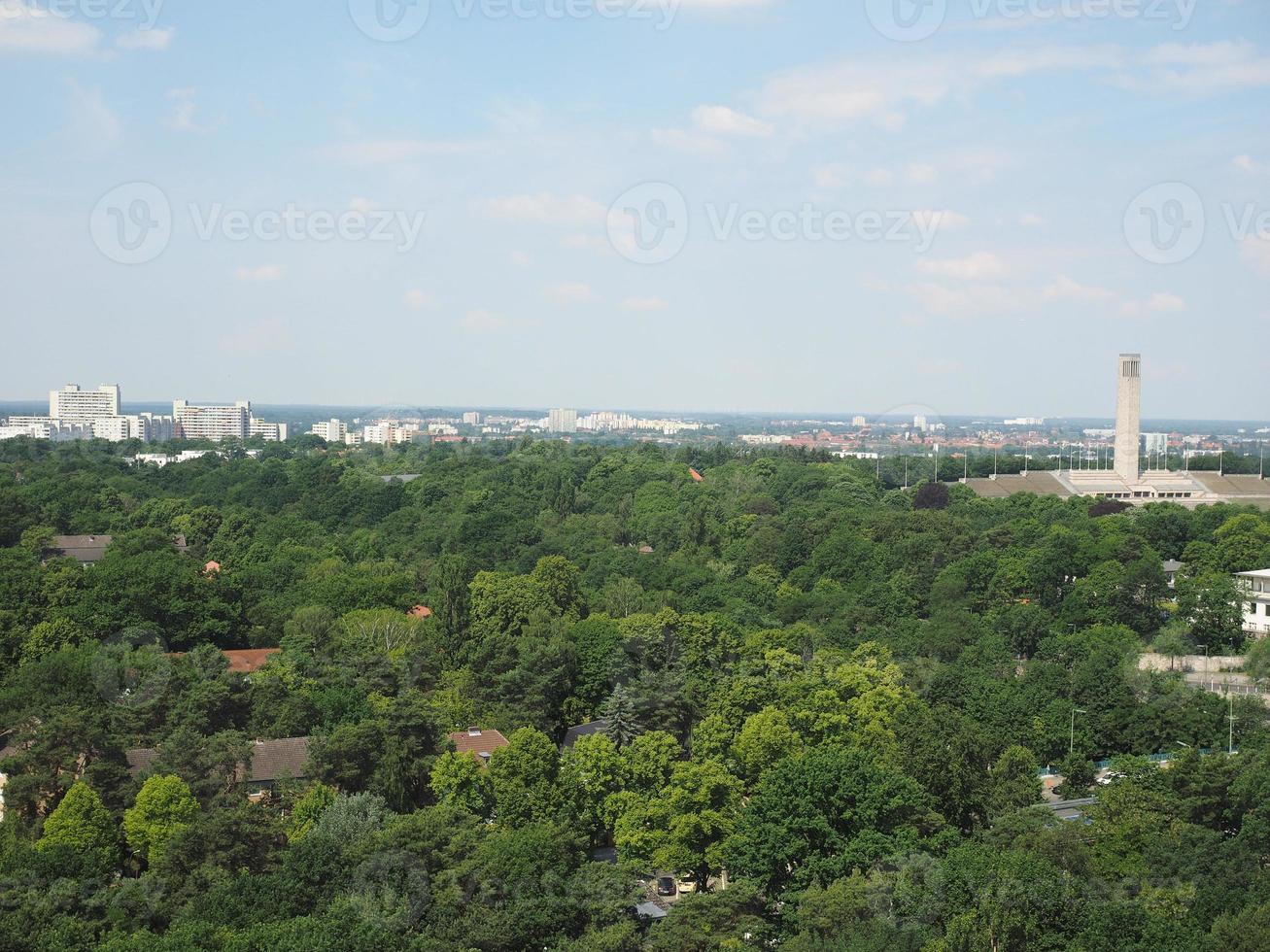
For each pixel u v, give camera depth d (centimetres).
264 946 7575
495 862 8675
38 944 7731
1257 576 19300
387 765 10594
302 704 12056
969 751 10956
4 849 9200
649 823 10188
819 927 8294
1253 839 9175
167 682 12188
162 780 9756
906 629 17475
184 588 16700
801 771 9725
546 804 10288
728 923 8569
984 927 8069
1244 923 7712
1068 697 14175
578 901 8619
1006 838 9388
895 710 12425
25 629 15500
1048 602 19462
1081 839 9338
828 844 9344
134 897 8525
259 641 16950
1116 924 7900
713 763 10425
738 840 9538
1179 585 18662
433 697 13450
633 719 12569
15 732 11288
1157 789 10319
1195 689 14388
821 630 17150
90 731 10469
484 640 15162
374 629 15750
